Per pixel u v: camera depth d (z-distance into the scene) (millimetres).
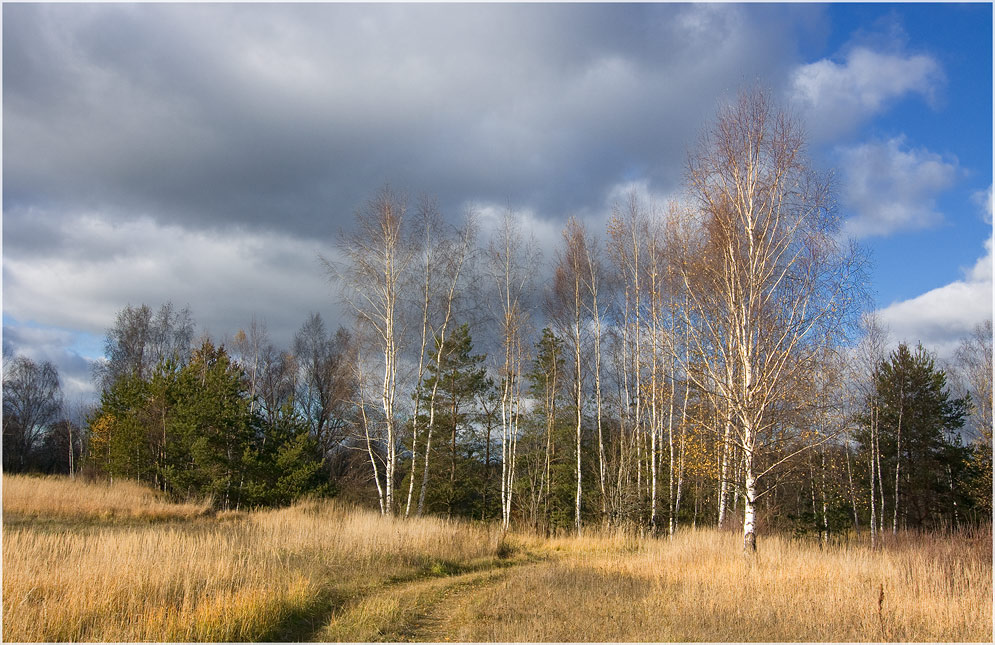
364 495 33375
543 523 26562
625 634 8414
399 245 23109
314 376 45594
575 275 25906
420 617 10023
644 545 20750
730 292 15195
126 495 24812
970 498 28531
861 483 31000
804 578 11625
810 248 15055
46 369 53344
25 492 21641
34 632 7523
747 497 14625
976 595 10695
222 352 43656
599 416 25672
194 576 9891
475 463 33812
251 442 30141
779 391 14898
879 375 31078
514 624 8922
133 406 33406
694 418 17359
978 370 29922
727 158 15648
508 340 25828
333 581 11953
